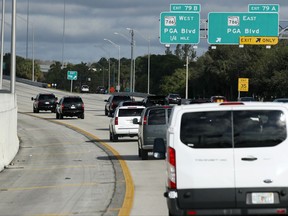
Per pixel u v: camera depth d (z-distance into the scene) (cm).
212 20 12275
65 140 8088
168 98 17238
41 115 14138
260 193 2223
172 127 2283
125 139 8150
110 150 6619
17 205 3359
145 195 3588
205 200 2233
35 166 5325
